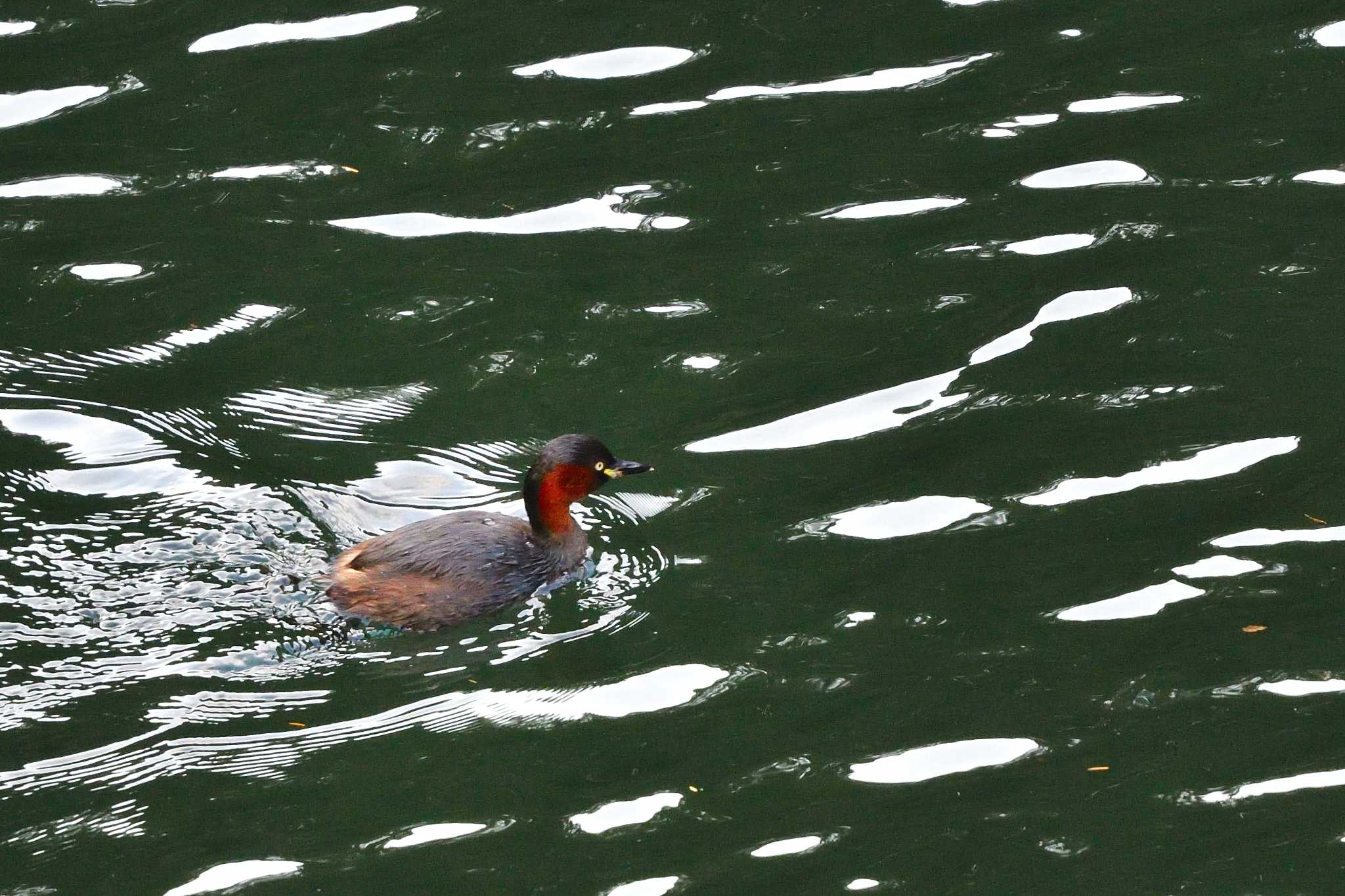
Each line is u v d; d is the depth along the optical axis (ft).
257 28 72.59
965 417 50.52
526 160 64.13
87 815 36.37
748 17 72.95
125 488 46.85
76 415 50.24
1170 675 40.57
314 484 47.65
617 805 37.09
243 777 37.60
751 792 37.40
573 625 43.27
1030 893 34.40
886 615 42.98
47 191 62.44
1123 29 71.31
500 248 59.36
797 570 44.80
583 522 47.34
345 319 55.88
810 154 63.82
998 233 59.11
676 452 49.73
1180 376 51.75
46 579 42.83
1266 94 65.98
